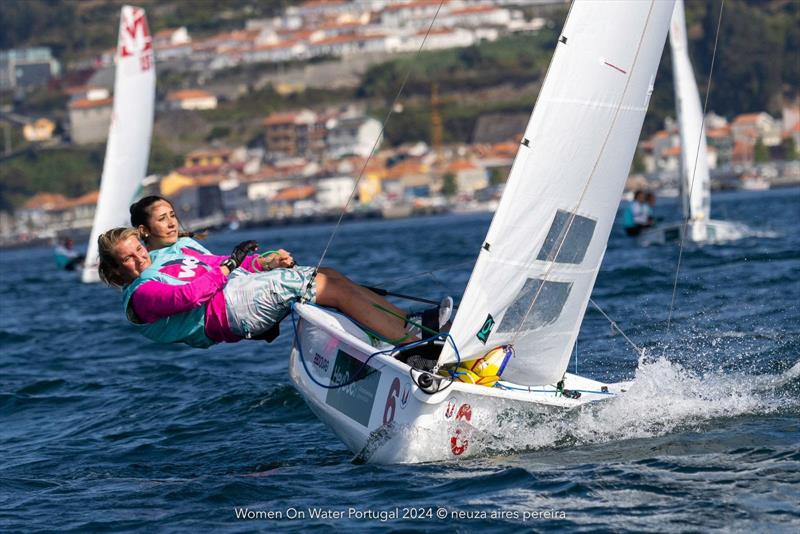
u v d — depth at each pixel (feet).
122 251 76.64
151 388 119.55
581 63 74.38
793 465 67.72
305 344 82.48
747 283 164.96
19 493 77.92
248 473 79.10
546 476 69.10
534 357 77.87
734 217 468.34
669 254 247.29
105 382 126.82
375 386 75.61
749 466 68.18
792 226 355.36
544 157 74.43
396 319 79.25
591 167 75.66
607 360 107.76
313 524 63.87
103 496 75.05
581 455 73.72
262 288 77.00
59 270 479.82
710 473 67.31
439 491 68.03
